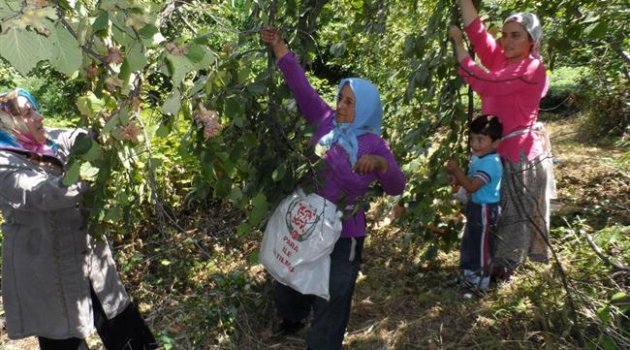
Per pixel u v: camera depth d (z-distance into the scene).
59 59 1.58
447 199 3.51
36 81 8.16
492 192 3.41
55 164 2.56
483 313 3.23
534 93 3.29
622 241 3.31
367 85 2.60
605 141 6.61
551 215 4.50
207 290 3.81
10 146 2.45
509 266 3.35
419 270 3.99
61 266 2.58
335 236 2.58
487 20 3.62
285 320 3.27
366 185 2.63
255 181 2.81
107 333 2.85
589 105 6.95
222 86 2.51
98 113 2.24
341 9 3.94
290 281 2.60
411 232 3.87
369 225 4.60
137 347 2.95
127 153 2.55
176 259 4.11
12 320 2.61
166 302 3.71
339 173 2.56
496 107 3.41
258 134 2.77
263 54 2.80
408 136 3.38
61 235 2.58
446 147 3.47
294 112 2.99
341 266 2.71
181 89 2.38
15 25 1.47
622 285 2.95
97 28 1.68
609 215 4.46
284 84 2.70
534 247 3.53
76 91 6.71
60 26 1.58
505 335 3.05
